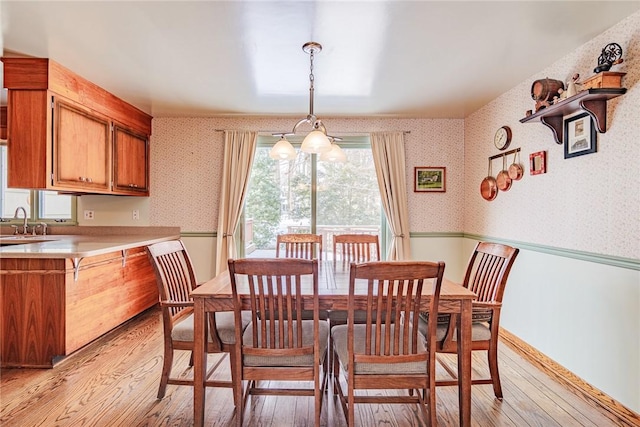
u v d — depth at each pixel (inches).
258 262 65.6
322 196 167.9
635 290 77.2
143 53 96.8
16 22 80.8
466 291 75.1
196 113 156.3
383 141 161.3
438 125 164.2
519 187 120.0
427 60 101.1
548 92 94.3
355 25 82.0
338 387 80.3
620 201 80.6
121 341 119.6
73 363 103.1
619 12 76.6
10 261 99.3
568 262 97.0
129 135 144.8
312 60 100.3
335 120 164.2
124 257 129.5
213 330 78.0
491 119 138.6
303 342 72.8
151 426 74.5
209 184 163.5
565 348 98.1
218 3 73.2
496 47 93.2
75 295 103.6
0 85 114.7
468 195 159.6
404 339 67.2
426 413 73.6
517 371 100.4
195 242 164.1
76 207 159.2
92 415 77.9
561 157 99.6
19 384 90.9
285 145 94.7
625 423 76.1
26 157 101.9
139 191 153.3
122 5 73.9
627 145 78.8
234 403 81.1
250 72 109.8
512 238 124.3
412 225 164.9
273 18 79.0
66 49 94.7
